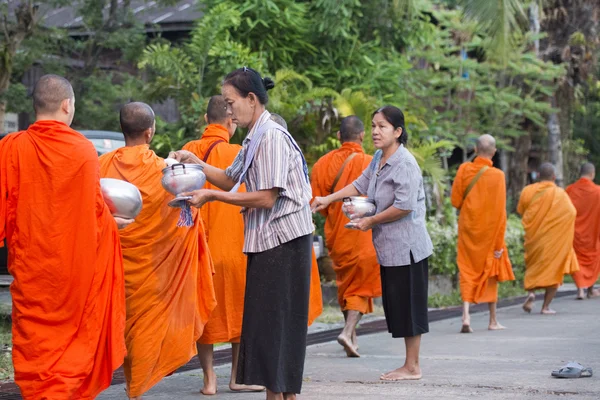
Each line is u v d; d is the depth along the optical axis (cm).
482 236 1215
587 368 863
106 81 1970
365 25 1844
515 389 780
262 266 595
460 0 1883
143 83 1984
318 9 1762
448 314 1455
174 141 1652
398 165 805
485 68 2328
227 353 1034
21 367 582
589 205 1777
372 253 977
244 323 600
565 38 2516
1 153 587
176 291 677
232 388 794
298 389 596
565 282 2212
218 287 777
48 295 582
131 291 661
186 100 1684
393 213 798
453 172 2348
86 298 585
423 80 2250
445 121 2291
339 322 1305
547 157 2598
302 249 600
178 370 909
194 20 1878
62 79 610
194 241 691
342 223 984
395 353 1016
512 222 2119
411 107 2175
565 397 742
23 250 584
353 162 983
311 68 1734
